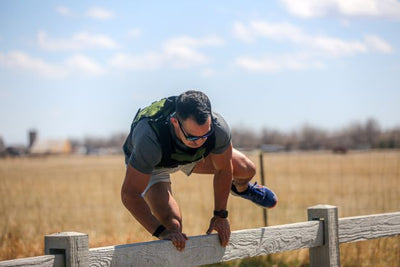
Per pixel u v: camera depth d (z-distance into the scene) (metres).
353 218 5.68
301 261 8.98
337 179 32.06
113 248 3.86
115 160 89.19
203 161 5.69
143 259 4.05
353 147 104.81
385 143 92.06
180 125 4.60
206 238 4.58
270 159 70.31
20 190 22.89
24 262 3.35
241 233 4.83
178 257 4.33
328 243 5.41
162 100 5.03
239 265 8.81
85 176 38.75
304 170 42.78
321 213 5.46
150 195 5.47
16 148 76.31
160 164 4.88
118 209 17.67
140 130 4.79
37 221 13.61
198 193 22.02
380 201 17.34
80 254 3.59
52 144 129.12
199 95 4.64
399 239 9.12
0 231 11.32
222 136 4.94
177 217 5.34
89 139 150.50
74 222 13.92
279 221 12.74
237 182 6.09
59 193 24.97
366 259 8.73
